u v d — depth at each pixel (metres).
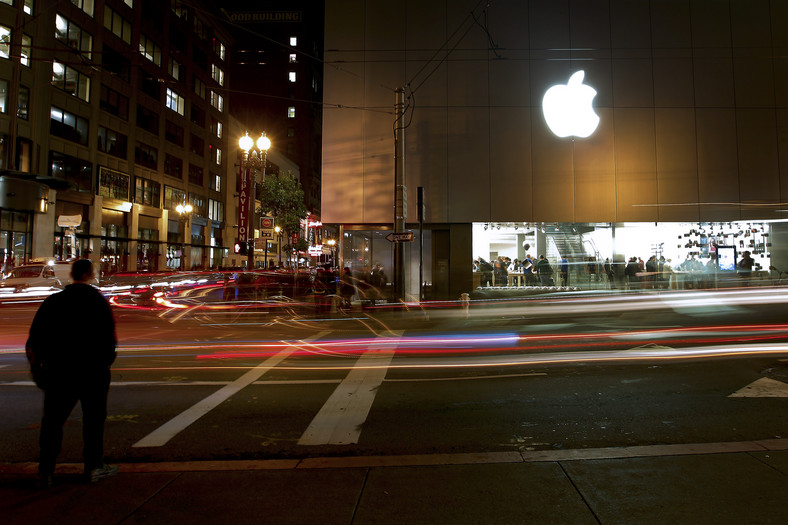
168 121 45.72
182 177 48.06
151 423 5.72
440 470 4.14
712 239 20.56
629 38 20.17
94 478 3.97
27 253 30.59
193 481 4.01
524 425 5.54
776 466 4.04
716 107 20.02
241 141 21.16
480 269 20.30
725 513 3.28
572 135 20.00
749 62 20.09
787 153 19.94
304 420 5.80
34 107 30.33
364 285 19.91
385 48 20.30
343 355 9.90
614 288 20.28
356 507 3.50
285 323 15.72
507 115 20.06
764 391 6.70
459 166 20.05
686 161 19.92
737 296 18.89
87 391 4.00
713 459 4.21
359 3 20.42
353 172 20.19
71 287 4.11
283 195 45.44
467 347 10.79
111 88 37.72
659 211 19.83
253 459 4.66
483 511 3.41
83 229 35.44
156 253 43.94
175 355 9.98
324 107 20.28
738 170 19.89
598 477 3.91
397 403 6.45
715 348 9.93
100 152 36.72
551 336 12.17
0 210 28.84
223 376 8.02
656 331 12.55
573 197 19.88
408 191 20.06
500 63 20.14
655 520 3.22
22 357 9.78
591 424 5.54
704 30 20.16
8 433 5.41
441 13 20.28
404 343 11.44
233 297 20.53
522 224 20.38
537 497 3.60
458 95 20.12
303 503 3.58
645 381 7.41
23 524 3.31
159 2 43.94
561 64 20.09
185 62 48.44
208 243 52.97
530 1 20.25
